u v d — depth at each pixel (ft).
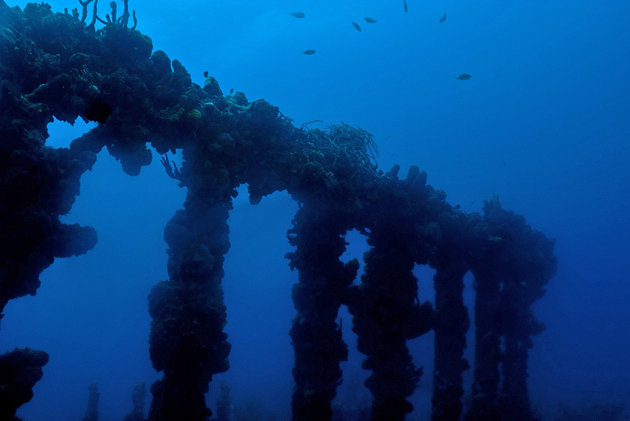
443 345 41.93
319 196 32.99
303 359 34.78
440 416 39.99
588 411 74.59
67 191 22.72
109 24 25.20
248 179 31.09
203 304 26.02
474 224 43.91
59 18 24.31
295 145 32.09
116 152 25.46
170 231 27.61
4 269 20.54
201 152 27.68
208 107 27.30
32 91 22.95
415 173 41.01
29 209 20.98
